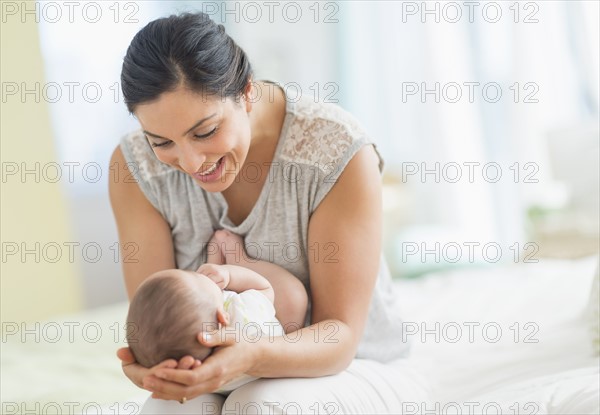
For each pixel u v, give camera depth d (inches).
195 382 50.3
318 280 65.9
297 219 67.9
